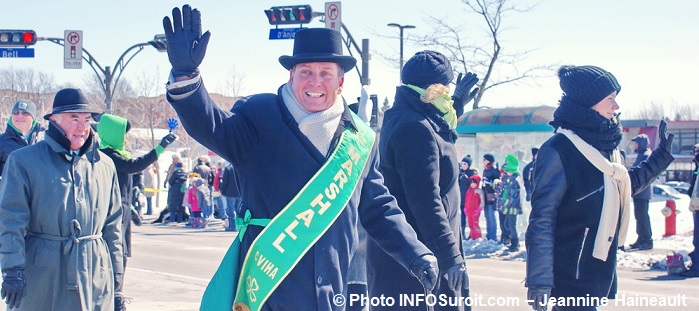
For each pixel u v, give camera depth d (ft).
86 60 73.46
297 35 11.17
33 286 14.64
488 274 35.40
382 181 12.05
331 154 11.02
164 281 32.12
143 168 21.81
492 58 83.92
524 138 53.88
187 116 10.03
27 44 69.72
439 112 14.55
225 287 11.00
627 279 32.86
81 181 15.11
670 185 136.67
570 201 13.66
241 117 10.82
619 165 13.64
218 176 61.87
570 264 13.73
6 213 14.21
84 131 15.14
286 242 10.74
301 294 10.79
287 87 11.25
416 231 14.38
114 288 16.06
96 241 15.33
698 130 151.74
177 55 9.80
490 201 46.91
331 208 10.93
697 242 34.01
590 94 13.70
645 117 249.96
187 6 9.93
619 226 14.02
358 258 14.96
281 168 10.86
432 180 13.88
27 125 19.84
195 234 57.88
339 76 11.17
